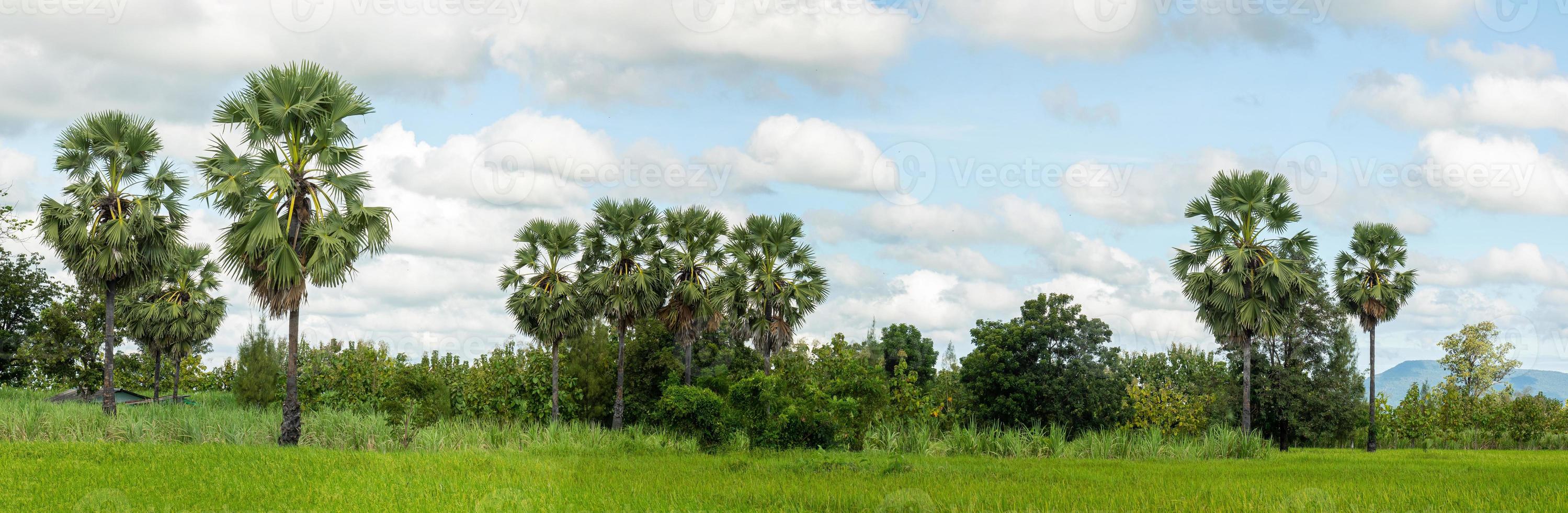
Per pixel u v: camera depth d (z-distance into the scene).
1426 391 55.41
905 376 38.09
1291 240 33.78
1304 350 40.78
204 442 23.09
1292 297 33.78
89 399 45.12
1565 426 51.38
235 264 22.69
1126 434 28.48
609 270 36.75
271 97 22.58
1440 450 39.59
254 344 40.44
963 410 38.47
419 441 25.27
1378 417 53.41
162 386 58.28
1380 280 42.72
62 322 45.69
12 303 44.72
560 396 39.38
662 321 38.34
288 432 23.03
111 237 27.11
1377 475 19.72
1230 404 41.28
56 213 27.39
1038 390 37.53
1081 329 38.59
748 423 26.19
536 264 37.75
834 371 36.97
